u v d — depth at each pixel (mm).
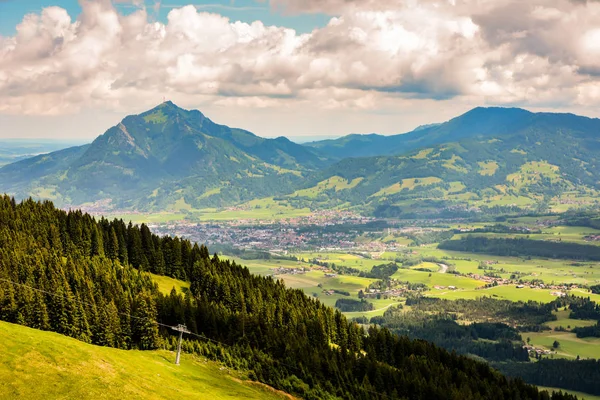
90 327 164000
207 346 178000
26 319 157875
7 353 108062
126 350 151250
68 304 163500
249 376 170250
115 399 108688
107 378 114875
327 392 178875
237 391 151250
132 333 168375
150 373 131750
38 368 107625
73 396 104000
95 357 122438
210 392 138750
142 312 169750
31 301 159875
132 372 125688
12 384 100125
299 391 172375
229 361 173375
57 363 112312
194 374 151625
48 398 100562
